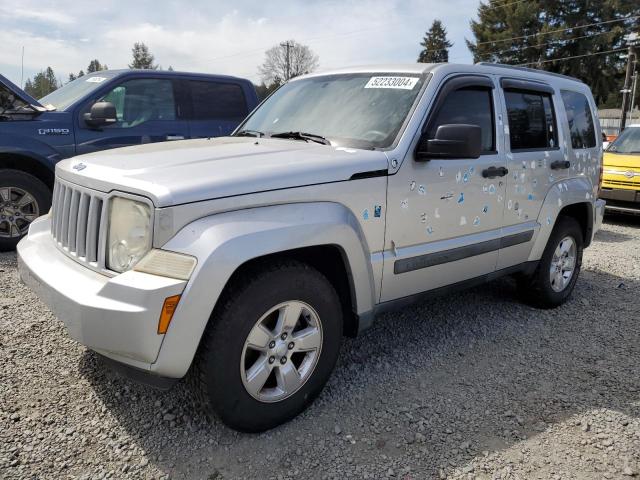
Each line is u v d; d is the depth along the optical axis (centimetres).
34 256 308
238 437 280
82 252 283
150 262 246
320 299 289
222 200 257
